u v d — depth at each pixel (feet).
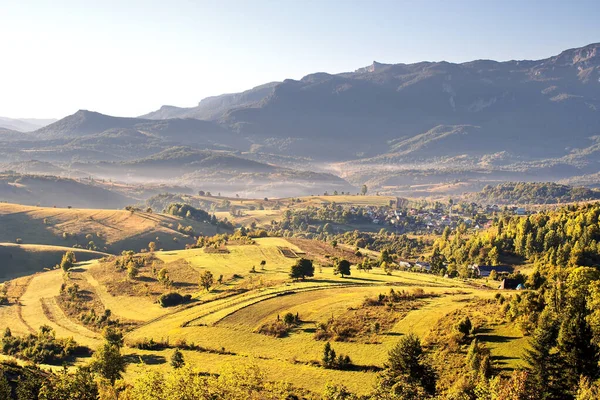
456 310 304.91
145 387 205.46
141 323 405.39
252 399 216.74
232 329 344.90
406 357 225.35
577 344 199.82
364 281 469.57
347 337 302.04
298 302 386.32
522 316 257.55
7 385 210.18
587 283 274.77
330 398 222.69
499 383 200.75
